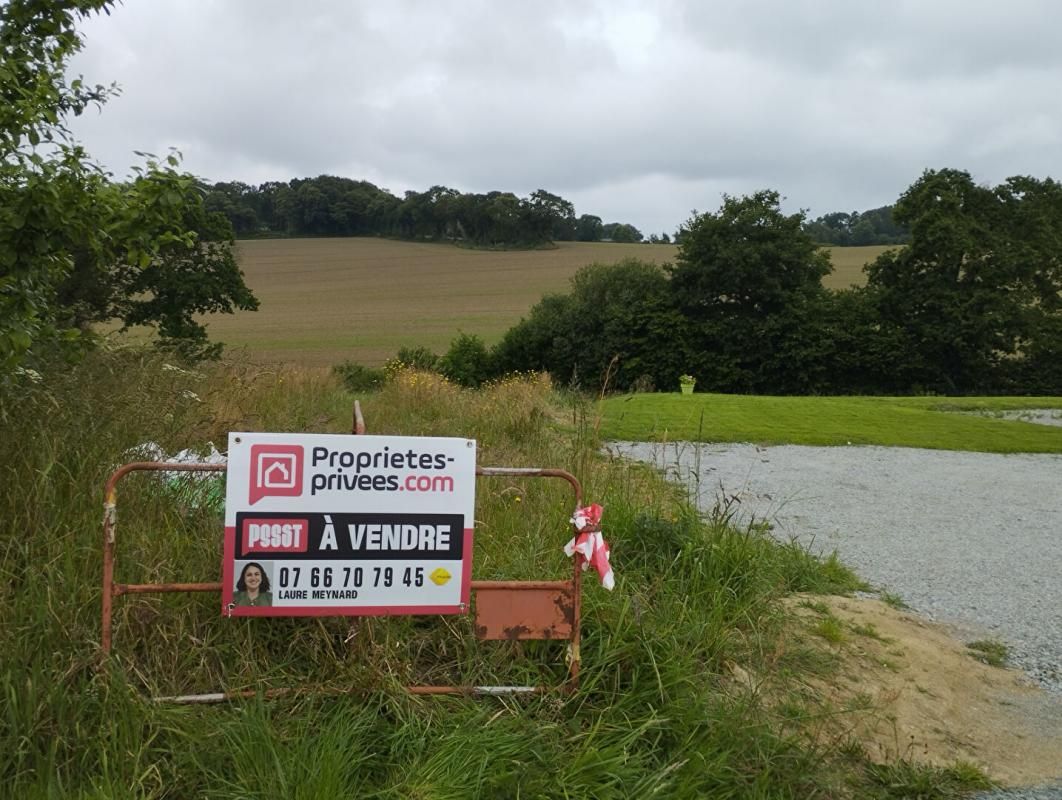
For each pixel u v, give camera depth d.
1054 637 5.73
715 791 3.36
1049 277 45.00
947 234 43.31
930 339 44.62
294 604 3.53
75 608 3.48
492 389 17.28
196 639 3.55
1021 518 9.52
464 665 3.84
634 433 14.95
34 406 4.47
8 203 3.89
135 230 4.29
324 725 3.33
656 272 53.53
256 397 8.98
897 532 8.56
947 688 4.78
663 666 3.95
